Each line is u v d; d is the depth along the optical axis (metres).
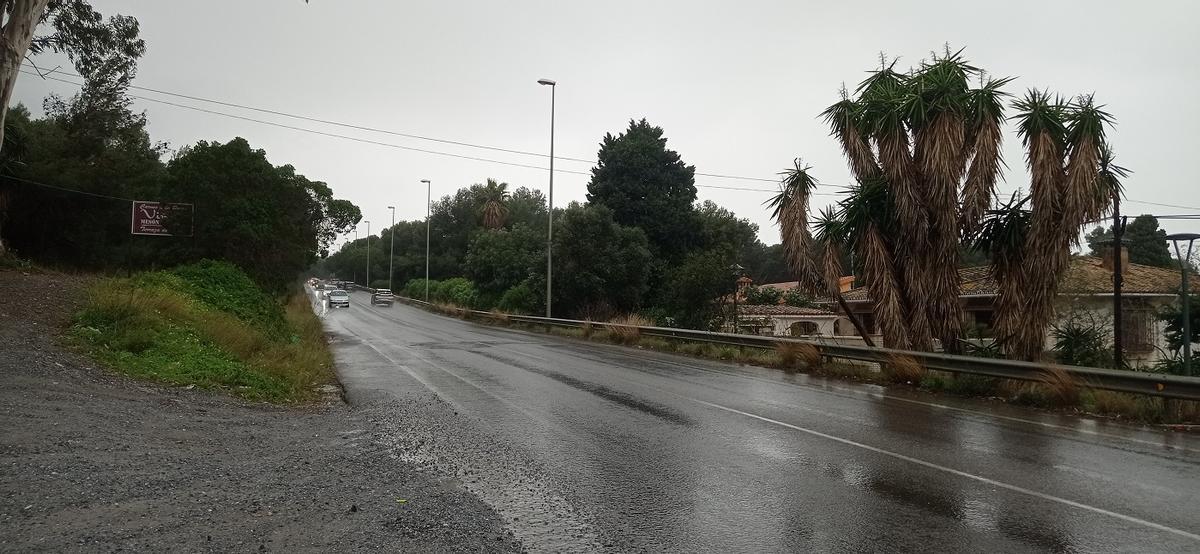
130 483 5.42
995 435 8.91
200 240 22.73
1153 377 10.04
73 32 21.66
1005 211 14.96
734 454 7.64
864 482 6.51
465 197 84.25
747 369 17.16
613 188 41.88
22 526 4.34
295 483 5.90
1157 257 32.34
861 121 16.31
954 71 14.91
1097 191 13.28
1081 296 18.56
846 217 16.17
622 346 24.84
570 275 36.84
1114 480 6.66
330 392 12.02
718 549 4.73
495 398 11.66
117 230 30.72
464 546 4.60
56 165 28.22
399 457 7.25
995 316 15.14
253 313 18.61
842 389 13.42
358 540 4.57
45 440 6.26
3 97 13.69
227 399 9.80
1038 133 13.80
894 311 15.38
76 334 11.05
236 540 4.42
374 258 119.38
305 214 31.92
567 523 5.23
